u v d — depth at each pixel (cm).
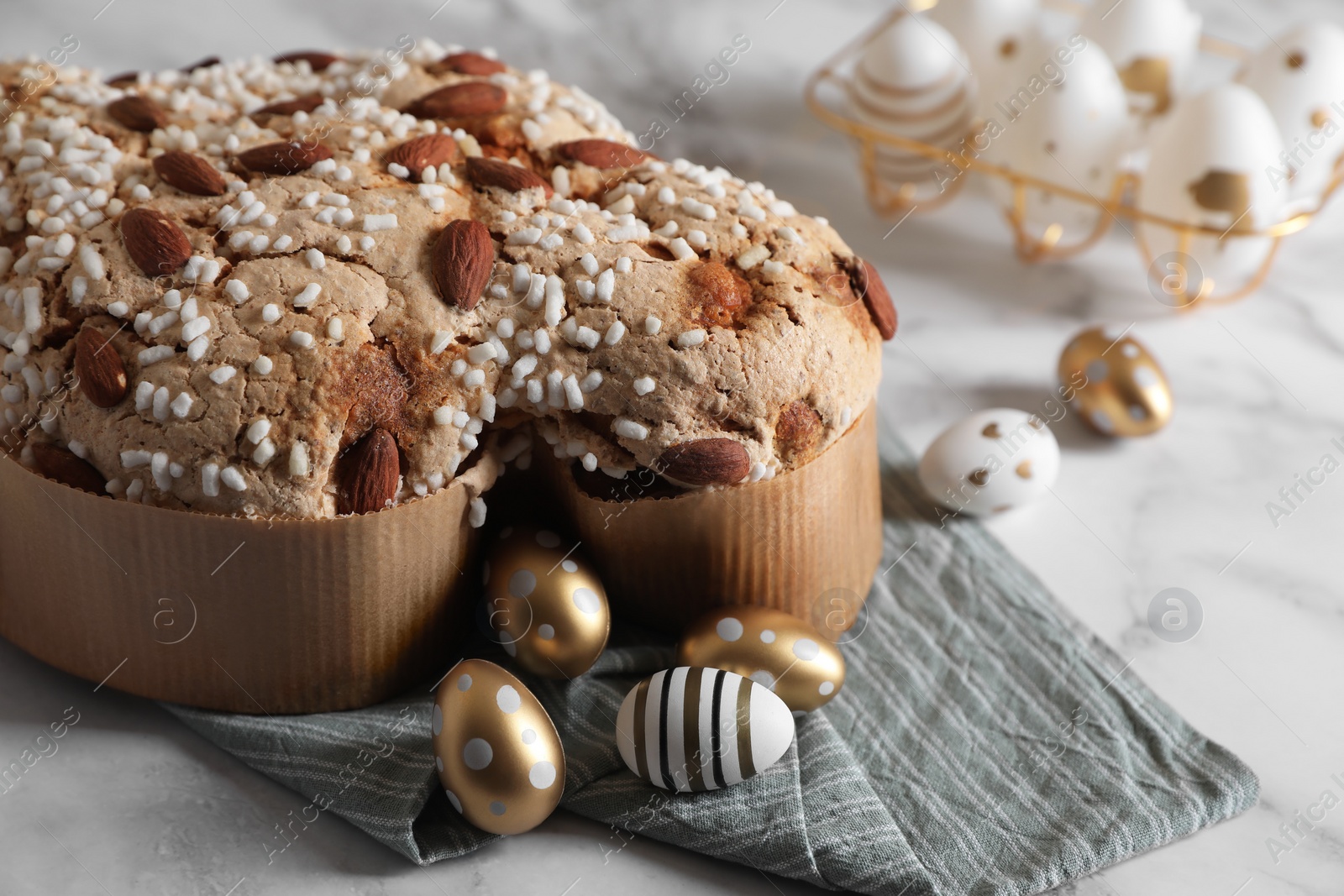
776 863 48
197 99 55
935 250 71
